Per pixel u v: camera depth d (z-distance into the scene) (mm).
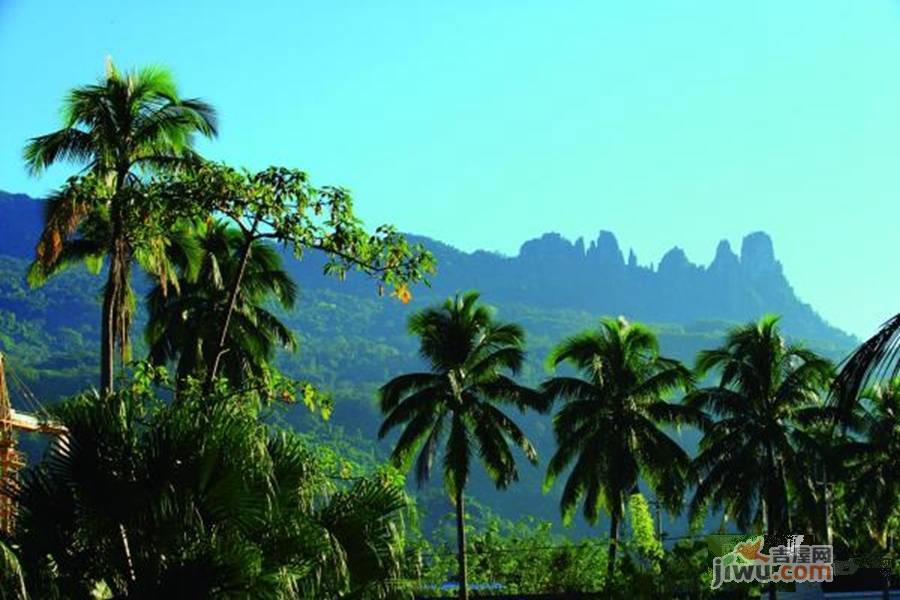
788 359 65438
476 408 60750
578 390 63812
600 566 71062
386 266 25828
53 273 36469
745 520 63031
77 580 18234
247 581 17797
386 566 21500
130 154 33125
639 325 64375
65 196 28891
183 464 18109
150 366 25844
